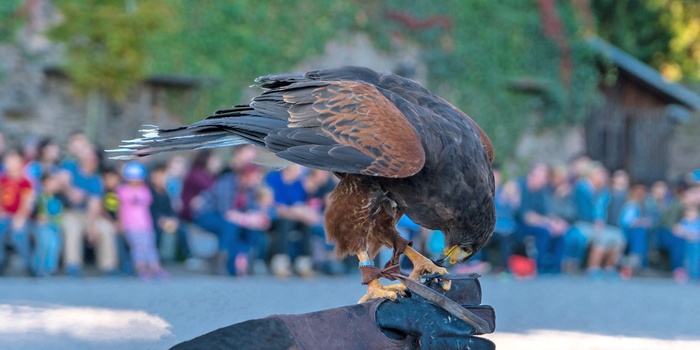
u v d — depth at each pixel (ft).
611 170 89.40
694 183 62.34
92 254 47.70
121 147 19.36
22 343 25.49
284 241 49.80
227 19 67.21
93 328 27.53
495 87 79.41
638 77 88.38
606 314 39.52
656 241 63.16
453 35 77.25
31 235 44.55
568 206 58.90
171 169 52.95
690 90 98.43
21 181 44.21
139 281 43.98
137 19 55.16
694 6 120.26
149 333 24.22
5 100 59.93
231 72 67.31
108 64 55.47
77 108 61.98
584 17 84.33
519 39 80.69
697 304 44.65
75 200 45.62
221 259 48.93
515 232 56.70
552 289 49.34
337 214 19.57
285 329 15.94
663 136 91.04
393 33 74.33
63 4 54.60
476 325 17.20
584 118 84.48
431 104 19.88
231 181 48.57
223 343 15.52
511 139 80.64
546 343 30.89
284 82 20.25
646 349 30.53
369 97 19.17
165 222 49.37
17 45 60.34
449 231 19.30
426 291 17.25
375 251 19.93
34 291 37.99
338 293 40.42
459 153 18.78
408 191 19.02
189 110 66.08
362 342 16.34
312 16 70.59
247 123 19.24
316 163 18.57
